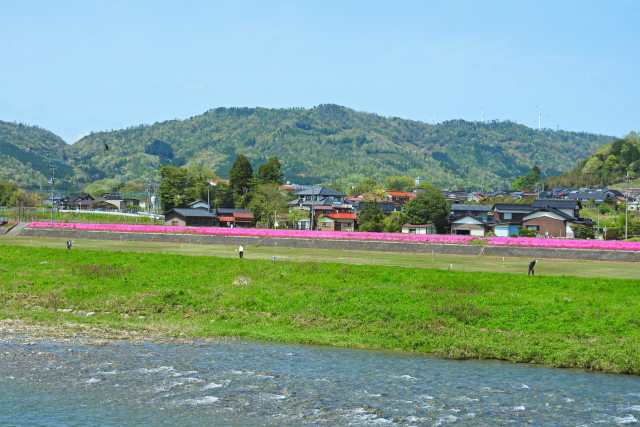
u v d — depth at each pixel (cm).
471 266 5659
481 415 1952
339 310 3475
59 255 5900
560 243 7081
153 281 4434
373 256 6744
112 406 2000
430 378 2362
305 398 2094
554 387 2269
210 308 3659
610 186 19588
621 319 3097
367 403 2053
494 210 11669
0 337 2931
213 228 9362
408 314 3338
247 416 1925
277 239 8444
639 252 6494
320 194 15112
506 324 3156
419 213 10881
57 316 3462
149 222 13038
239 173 14262
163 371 2392
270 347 2850
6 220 12775
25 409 1966
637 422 1905
